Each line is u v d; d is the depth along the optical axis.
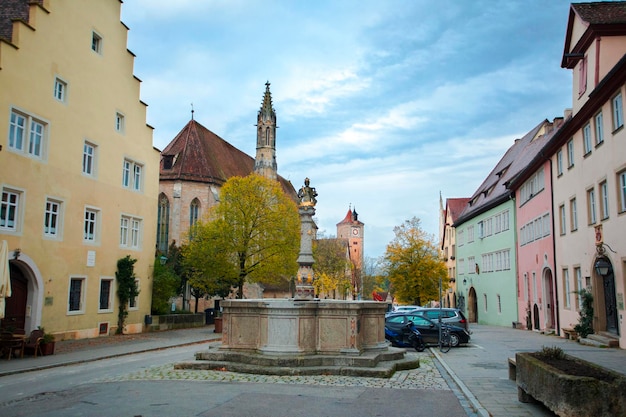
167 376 13.34
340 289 85.06
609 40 24.41
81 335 25.78
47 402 10.43
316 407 9.79
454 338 23.11
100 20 27.78
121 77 29.72
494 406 9.87
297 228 40.50
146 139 32.25
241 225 39.16
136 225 31.42
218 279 39.78
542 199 34.00
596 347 22.22
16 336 18.88
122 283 28.97
